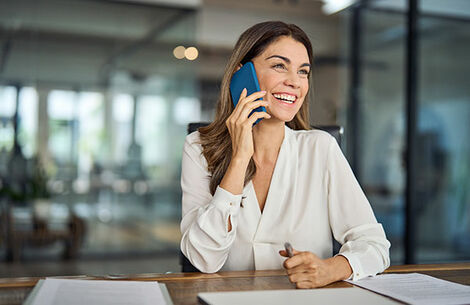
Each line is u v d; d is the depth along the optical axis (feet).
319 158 4.89
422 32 15.19
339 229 4.74
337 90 16.83
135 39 18.48
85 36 17.89
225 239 4.12
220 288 3.32
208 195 4.79
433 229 15.11
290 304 2.90
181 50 18.99
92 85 17.93
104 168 18.08
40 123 17.35
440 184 15.08
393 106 15.75
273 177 4.73
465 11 15.08
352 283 3.56
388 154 15.74
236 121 4.26
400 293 3.22
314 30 17.63
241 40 4.75
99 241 18.20
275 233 4.68
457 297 3.12
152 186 18.70
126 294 3.03
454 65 15.10
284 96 4.58
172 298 3.03
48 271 15.83
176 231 19.01
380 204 15.80
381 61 16.08
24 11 17.29
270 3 18.57
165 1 18.78
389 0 15.92
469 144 15.06
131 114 18.42
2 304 2.81
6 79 17.03
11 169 17.10
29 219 17.39
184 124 19.08
